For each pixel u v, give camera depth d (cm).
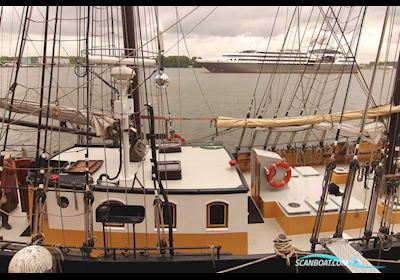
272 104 2173
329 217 631
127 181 582
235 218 564
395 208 618
